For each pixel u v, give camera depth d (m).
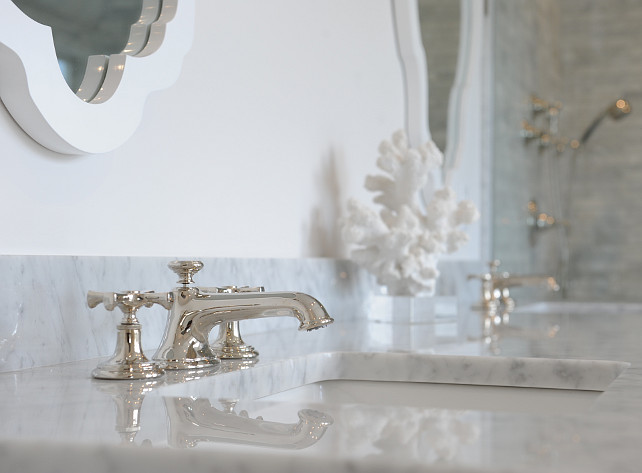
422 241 1.65
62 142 0.92
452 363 1.09
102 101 0.98
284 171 1.49
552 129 3.43
